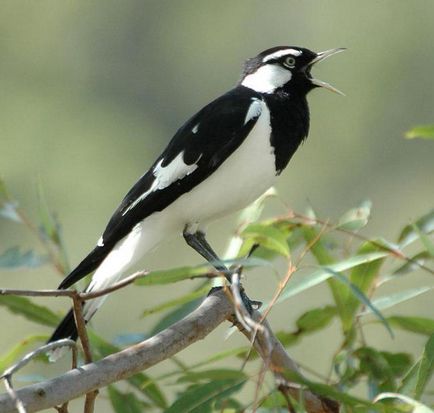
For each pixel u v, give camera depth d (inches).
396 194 621.3
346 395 192.9
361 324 248.2
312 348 462.9
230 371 212.8
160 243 297.7
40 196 272.1
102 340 251.3
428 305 487.2
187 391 234.5
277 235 225.5
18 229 587.2
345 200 623.2
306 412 215.0
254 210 268.2
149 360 198.4
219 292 224.8
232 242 266.2
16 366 172.7
